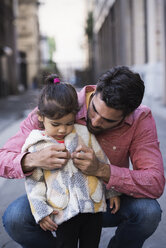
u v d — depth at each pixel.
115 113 1.51
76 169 1.69
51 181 1.67
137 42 13.81
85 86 1.84
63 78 1.76
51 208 1.65
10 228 1.84
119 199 1.86
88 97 1.81
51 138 1.73
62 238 1.68
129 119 1.73
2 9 18.47
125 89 1.47
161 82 11.58
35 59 33.56
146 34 13.68
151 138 1.81
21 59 30.06
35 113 1.86
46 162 1.61
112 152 1.81
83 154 1.62
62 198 1.66
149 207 1.78
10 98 18.30
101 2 25.08
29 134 1.80
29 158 1.68
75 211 1.62
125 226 1.86
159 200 3.14
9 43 20.25
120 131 1.76
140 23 13.69
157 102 10.95
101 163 1.69
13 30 21.59
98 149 1.75
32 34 33.12
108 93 1.47
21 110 11.27
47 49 58.88
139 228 1.82
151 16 12.16
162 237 2.51
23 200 1.90
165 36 9.88
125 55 15.55
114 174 1.69
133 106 1.53
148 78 12.34
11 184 3.82
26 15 32.94
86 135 1.74
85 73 35.19
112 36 20.95
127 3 15.05
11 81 21.06
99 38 28.31
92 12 32.50
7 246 2.46
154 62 12.12
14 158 1.73
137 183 1.72
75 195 1.66
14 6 22.14
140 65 13.73
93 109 1.58
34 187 1.68
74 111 1.64
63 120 1.63
